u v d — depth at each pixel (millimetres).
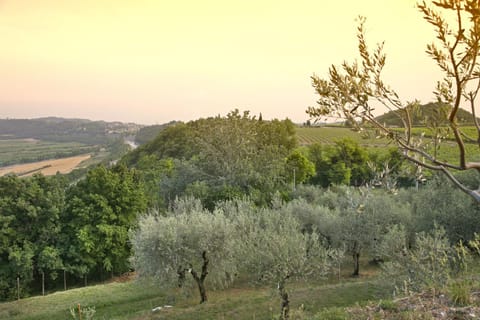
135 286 23359
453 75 4336
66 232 30016
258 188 38344
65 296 22406
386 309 8070
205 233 18703
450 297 8047
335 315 8430
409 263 12820
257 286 20875
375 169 6211
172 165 55844
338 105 4895
